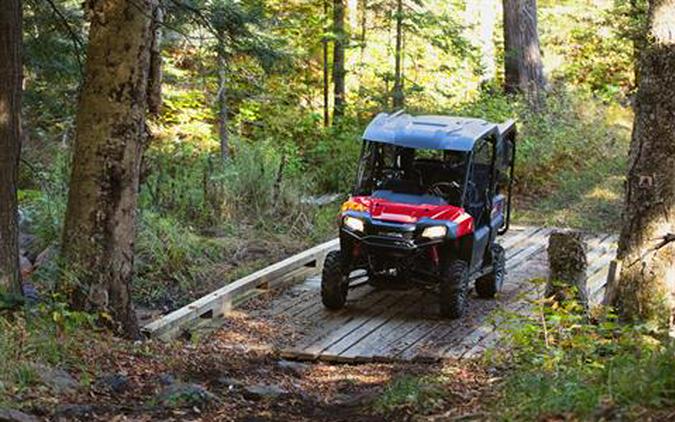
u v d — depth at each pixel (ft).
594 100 77.82
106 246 29.55
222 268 43.01
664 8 28.53
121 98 28.94
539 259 46.44
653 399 17.37
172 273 41.14
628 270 29.63
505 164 39.75
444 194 36.52
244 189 51.62
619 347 23.24
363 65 69.51
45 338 25.59
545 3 99.30
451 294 35.14
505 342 28.96
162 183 49.65
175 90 65.62
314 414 23.20
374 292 39.70
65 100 49.62
